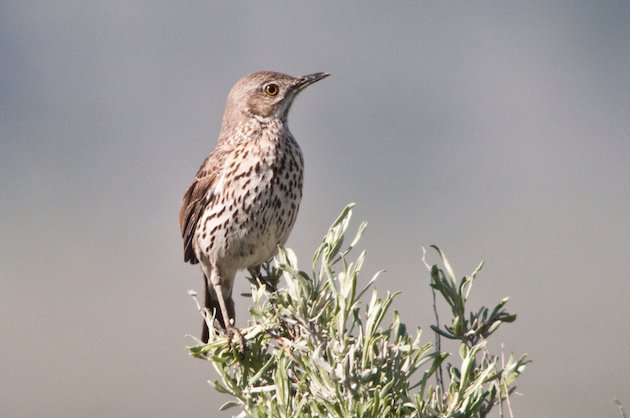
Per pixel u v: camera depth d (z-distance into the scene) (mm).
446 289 6820
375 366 6277
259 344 7523
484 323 6777
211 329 7664
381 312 6355
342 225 7152
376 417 5914
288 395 6344
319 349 6469
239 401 6898
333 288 6629
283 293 7117
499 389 6168
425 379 6152
